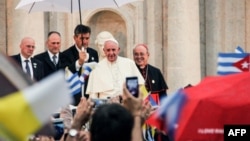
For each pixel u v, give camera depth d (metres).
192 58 34.47
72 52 24.97
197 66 34.69
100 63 21.06
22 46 23.03
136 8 35.91
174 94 10.51
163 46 35.72
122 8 35.94
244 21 37.16
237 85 10.49
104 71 20.89
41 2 24.78
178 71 34.38
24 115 7.42
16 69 8.07
